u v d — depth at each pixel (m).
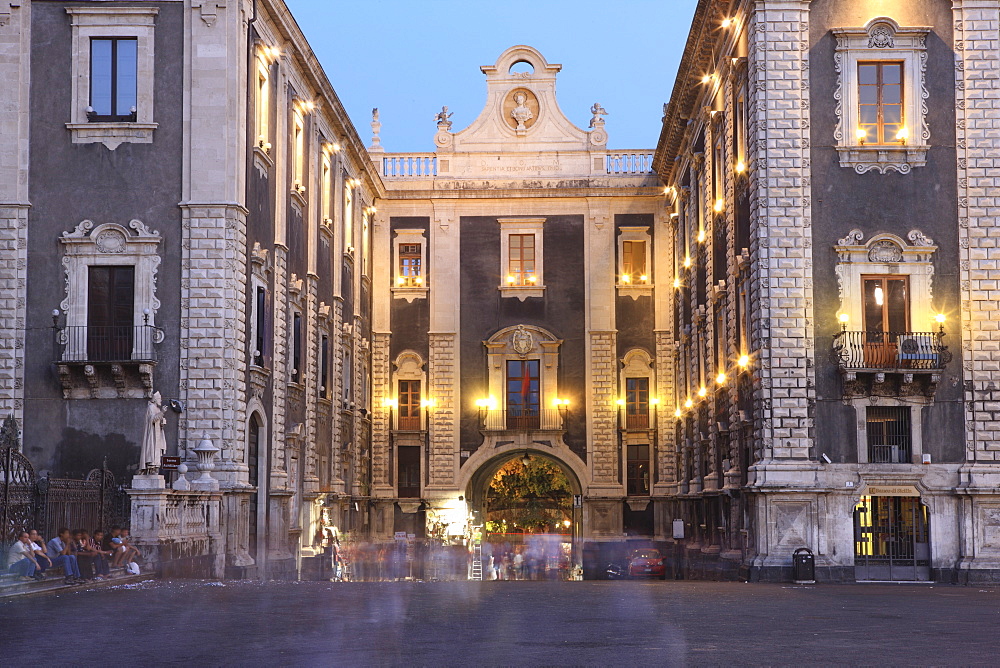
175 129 34.91
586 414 58.81
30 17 35.38
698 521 47.38
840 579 33.25
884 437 34.09
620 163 60.12
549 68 60.81
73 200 34.88
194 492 31.97
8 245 34.75
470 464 58.78
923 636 18.69
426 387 59.34
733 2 38.50
